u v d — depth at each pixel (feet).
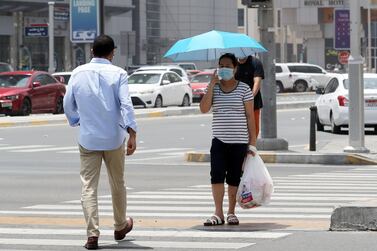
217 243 76.13
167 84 317.83
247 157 84.89
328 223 86.94
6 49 533.55
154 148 183.62
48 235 81.51
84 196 74.33
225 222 87.51
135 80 315.99
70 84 75.56
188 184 123.54
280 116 293.43
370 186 119.44
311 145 163.43
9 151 176.96
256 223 87.30
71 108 75.77
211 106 86.07
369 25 613.52
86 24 309.01
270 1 150.71
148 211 97.14
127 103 73.97
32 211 97.35
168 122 260.21
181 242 76.95
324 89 222.07
